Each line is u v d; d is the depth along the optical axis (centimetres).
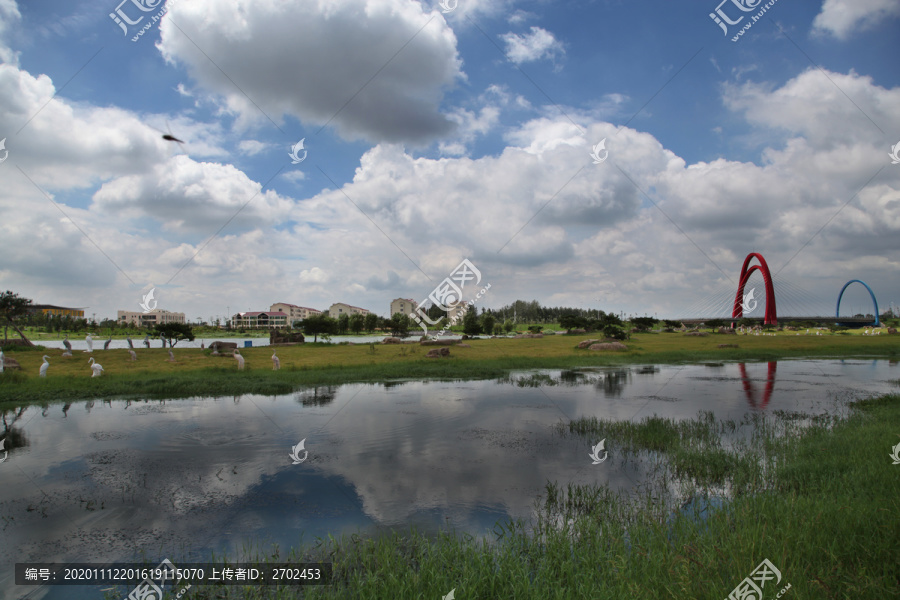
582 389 2288
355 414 1672
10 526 781
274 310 13212
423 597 532
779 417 1616
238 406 1822
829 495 777
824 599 462
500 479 991
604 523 724
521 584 541
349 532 750
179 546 708
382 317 11100
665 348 4741
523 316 14925
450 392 2178
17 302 4150
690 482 957
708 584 502
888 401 1877
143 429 1441
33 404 1853
